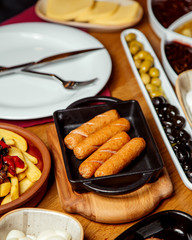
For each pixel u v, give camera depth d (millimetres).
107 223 717
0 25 1061
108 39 1030
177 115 812
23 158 732
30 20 1076
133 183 681
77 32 1000
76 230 650
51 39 999
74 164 751
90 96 855
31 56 973
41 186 692
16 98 874
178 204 741
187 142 773
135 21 1023
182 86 823
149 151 751
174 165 787
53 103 864
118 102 793
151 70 908
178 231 689
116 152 736
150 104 839
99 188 677
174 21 1032
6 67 919
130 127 800
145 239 680
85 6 1034
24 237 655
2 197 718
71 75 923
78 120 802
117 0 1079
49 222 666
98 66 925
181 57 930
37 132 830
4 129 765
